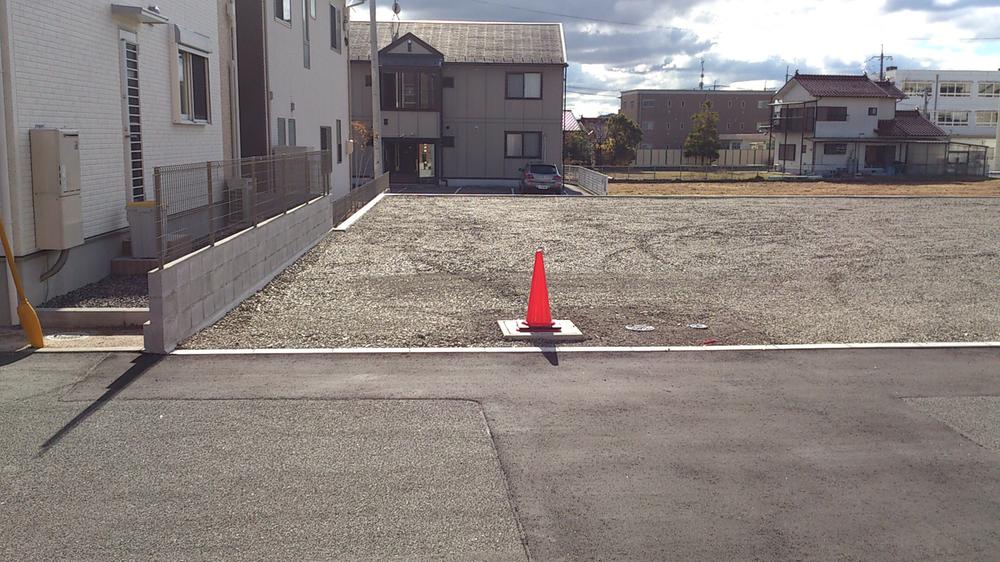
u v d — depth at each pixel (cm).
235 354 827
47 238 986
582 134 7400
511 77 4516
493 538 459
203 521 475
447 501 504
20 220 950
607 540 459
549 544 454
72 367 777
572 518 484
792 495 518
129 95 1252
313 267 1364
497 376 764
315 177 1647
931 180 5338
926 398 710
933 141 6238
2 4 920
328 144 2667
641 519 484
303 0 2292
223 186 1065
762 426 639
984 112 9112
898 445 602
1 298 948
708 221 1969
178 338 870
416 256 1475
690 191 3878
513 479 537
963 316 1047
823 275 1330
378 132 3061
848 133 6234
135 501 499
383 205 2331
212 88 1577
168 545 447
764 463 568
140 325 963
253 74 1889
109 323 960
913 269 1384
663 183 4722
